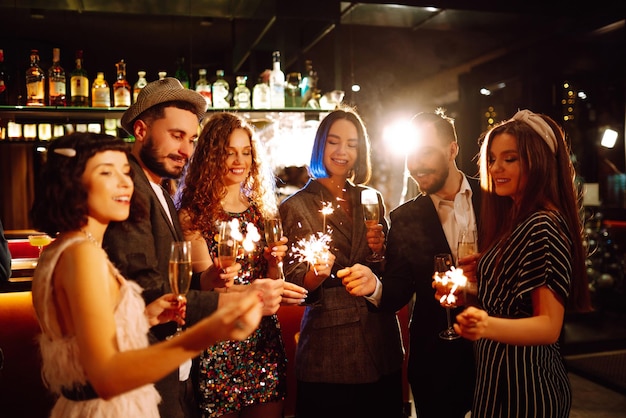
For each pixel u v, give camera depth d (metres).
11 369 3.28
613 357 4.93
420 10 4.70
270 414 2.35
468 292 1.96
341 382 2.41
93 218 1.48
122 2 4.61
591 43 5.42
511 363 1.84
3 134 4.38
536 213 1.81
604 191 5.73
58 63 4.20
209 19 4.91
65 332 1.39
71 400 1.43
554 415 1.81
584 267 1.87
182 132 2.11
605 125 5.65
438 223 2.48
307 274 2.37
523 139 1.87
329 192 2.64
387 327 2.55
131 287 1.52
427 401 2.43
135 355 1.21
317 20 4.58
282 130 4.50
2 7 4.61
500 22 5.09
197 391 2.24
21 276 3.43
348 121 2.63
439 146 2.45
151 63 4.98
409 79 5.72
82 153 1.43
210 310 1.89
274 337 2.36
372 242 2.44
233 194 2.43
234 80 4.95
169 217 2.13
